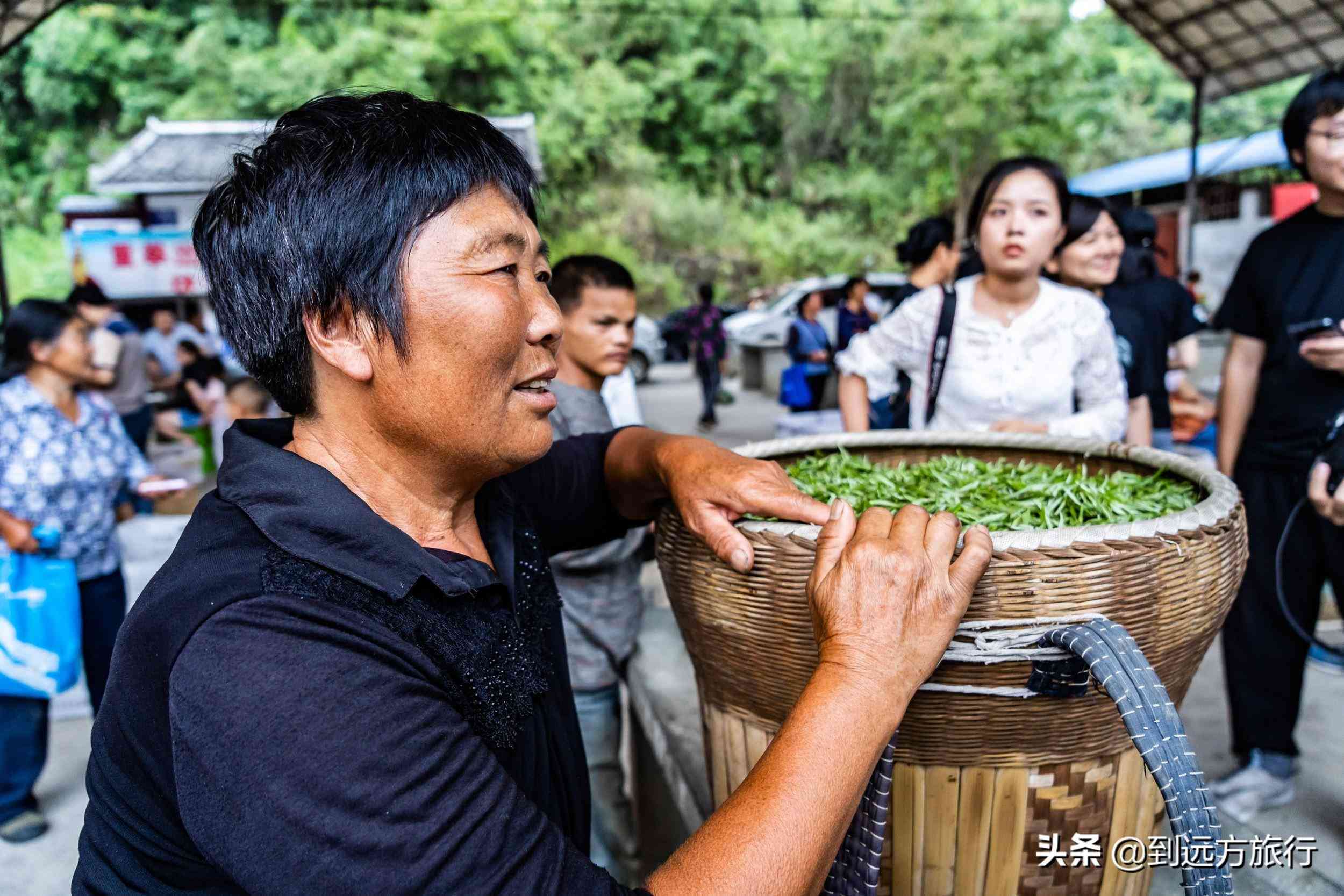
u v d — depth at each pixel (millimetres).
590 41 25828
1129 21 7676
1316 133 1897
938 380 2154
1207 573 1008
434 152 715
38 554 2547
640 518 1297
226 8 22844
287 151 729
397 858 628
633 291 2176
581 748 1043
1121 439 2184
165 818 712
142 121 22750
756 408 11328
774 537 1019
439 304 718
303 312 742
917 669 791
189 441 9383
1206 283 15414
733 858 661
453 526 910
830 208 26234
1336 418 1917
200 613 672
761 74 26234
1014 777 1043
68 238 10805
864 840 900
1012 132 20281
